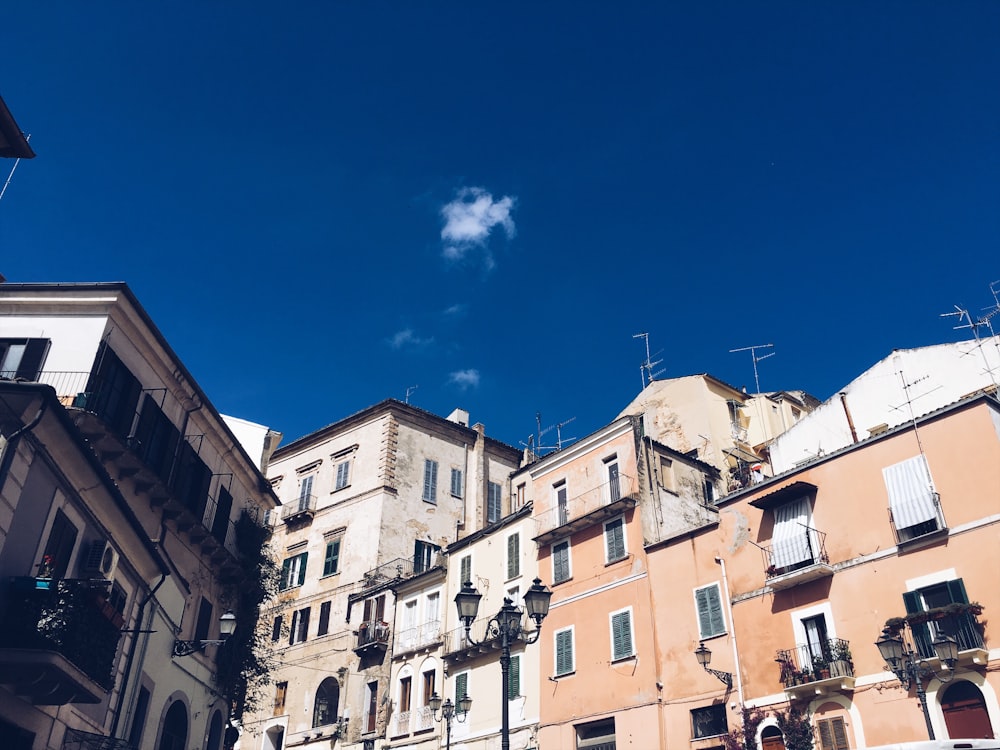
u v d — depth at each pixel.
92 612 15.43
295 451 57.66
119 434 21.25
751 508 29.89
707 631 29.50
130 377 22.91
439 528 51.72
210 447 28.17
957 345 33.03
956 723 22.33
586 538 35.81
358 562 48.75
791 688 25.69
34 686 14.71
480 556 40.62
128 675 20.33
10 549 14.51
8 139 18.09
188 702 25.20
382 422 52.84
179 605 24.09
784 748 25.53
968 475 24.61
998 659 21.98
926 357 33.59
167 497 23.70
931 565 24.44
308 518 53.41
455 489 53.91
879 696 24.05
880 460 26.81
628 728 30.47
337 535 51.06
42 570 15.05
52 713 16.44
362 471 52.12
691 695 29.11
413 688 40.28
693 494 37.44
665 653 30.61
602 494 36.22
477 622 38.56
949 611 22.97
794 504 28.53
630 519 34.34
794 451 36.50
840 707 24.84
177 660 24.12
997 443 24.34
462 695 37.50
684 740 28.64
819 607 26.52
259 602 30.59
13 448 14.55
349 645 45.62
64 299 21.84
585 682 32.81
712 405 44.06
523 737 34.09
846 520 26.95
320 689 46.03
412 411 53.66
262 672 30.81
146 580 21.16
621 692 31.30
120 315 22.27
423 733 38.59
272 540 54.75
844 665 24.95
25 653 13.82
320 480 54.53
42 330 21.47
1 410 14.77
